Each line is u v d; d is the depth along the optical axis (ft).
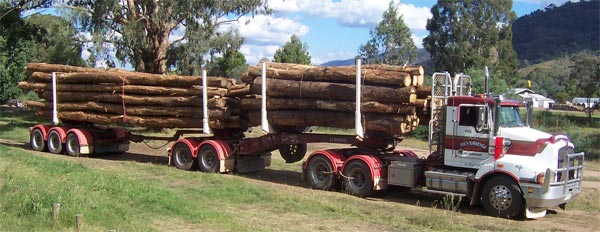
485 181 37.37
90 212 29.17
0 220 27.58
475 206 40.65
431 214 35.88
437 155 40.93
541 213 37.17
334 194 42.73
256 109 50.70
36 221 27.35
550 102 247.91
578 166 38.09
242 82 55.21
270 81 48.47
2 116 126.41
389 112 42.47
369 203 39.65
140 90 57.88
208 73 113.70
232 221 31.48
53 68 66.69
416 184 41.37
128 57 105.29
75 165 46.73
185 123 55.16
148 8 99.35
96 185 36.37
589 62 168.04
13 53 190.60
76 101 64.39
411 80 41.88
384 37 162.50
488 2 229.45
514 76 232.53
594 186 50.29
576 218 37.29
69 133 63.10
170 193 36.96
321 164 45.03
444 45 229.04
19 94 197.47
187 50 103.71
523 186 35.50
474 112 38.60
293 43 213.25
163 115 57.06
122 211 30.68
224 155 51.57
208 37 104.47
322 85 45.27
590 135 93.35
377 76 42.63
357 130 43.16
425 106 41.78
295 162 59.11
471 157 38.70
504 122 38.19
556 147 35.73
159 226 29.04
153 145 76.23
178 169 52.75
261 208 36.58
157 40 101.71
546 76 335.26
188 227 29.27
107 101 61.05
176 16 100.99
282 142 49.70
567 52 466.29
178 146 53.93
